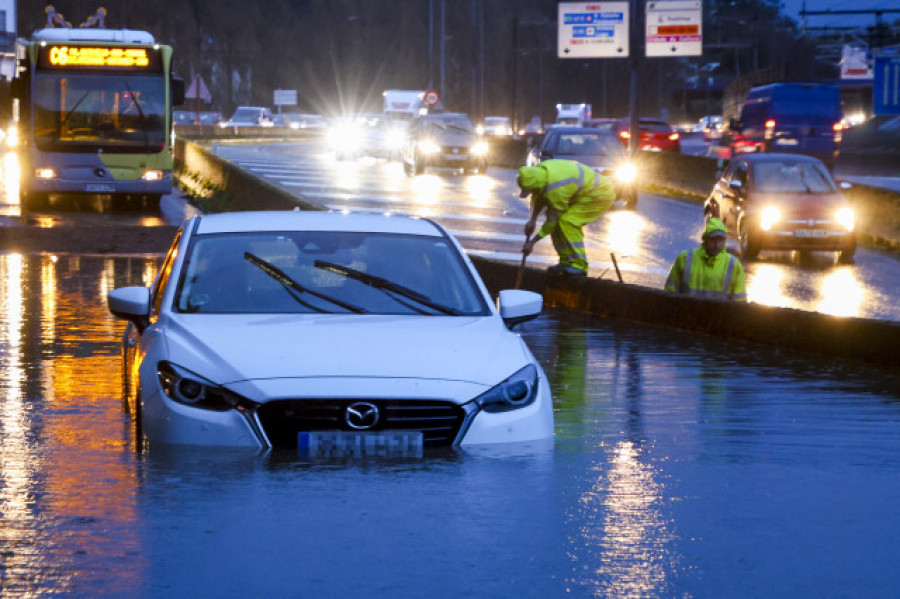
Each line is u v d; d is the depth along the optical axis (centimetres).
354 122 9806
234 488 1166
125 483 1199
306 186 6888
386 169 8844
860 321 2169
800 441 1463
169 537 1034
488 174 8606
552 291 3008
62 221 4966
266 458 1234
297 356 1269
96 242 3966
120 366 1994
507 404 1296
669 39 13012
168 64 5375
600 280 2861
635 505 1155
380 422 1243
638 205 6600
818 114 8662
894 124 14138
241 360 1263
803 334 2270
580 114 19075
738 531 1079
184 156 7094
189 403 1254
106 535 1041
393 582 932
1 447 1383
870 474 1296
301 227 1544
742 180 4581
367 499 1139
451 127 8231
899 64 8044
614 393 1808
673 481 1252
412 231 1555
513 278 3155
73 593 905
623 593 919
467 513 1107
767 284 3706
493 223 5256
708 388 1856
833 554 1019
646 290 2686
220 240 1507
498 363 1309
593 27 13225
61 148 5256
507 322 1472
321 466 1230
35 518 1090
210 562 973
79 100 5284
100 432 1470
